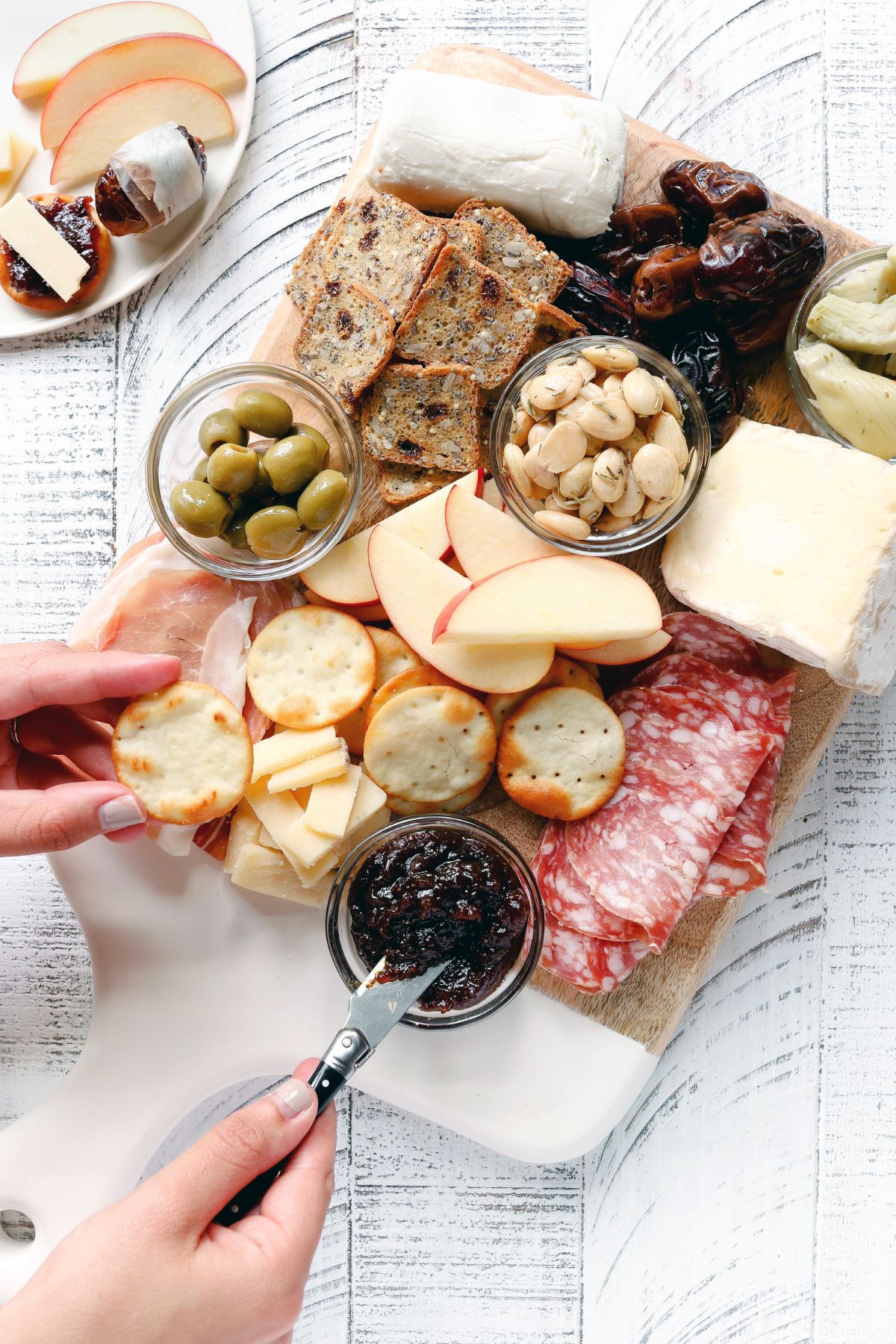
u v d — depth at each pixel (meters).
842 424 1.59
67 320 1.88
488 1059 1.73
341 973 1.58
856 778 1.84
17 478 1.94
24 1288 1.35
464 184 1.64
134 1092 1.74
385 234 1.65
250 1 1.91
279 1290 1.36
